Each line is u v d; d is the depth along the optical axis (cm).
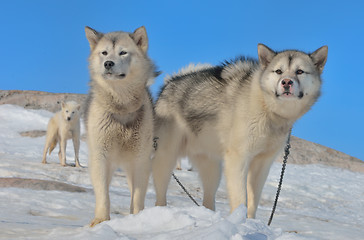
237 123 420
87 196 574
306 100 402
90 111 381
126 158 390
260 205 789
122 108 371
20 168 856
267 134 412
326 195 968
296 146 1480
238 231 240
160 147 490
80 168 951
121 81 371
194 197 759
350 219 713
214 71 484
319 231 424
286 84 383
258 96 411
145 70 391
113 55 376
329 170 1306
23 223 357
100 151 371
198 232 244
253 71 443
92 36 409
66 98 1711
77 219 426
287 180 1080
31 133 1420
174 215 301
